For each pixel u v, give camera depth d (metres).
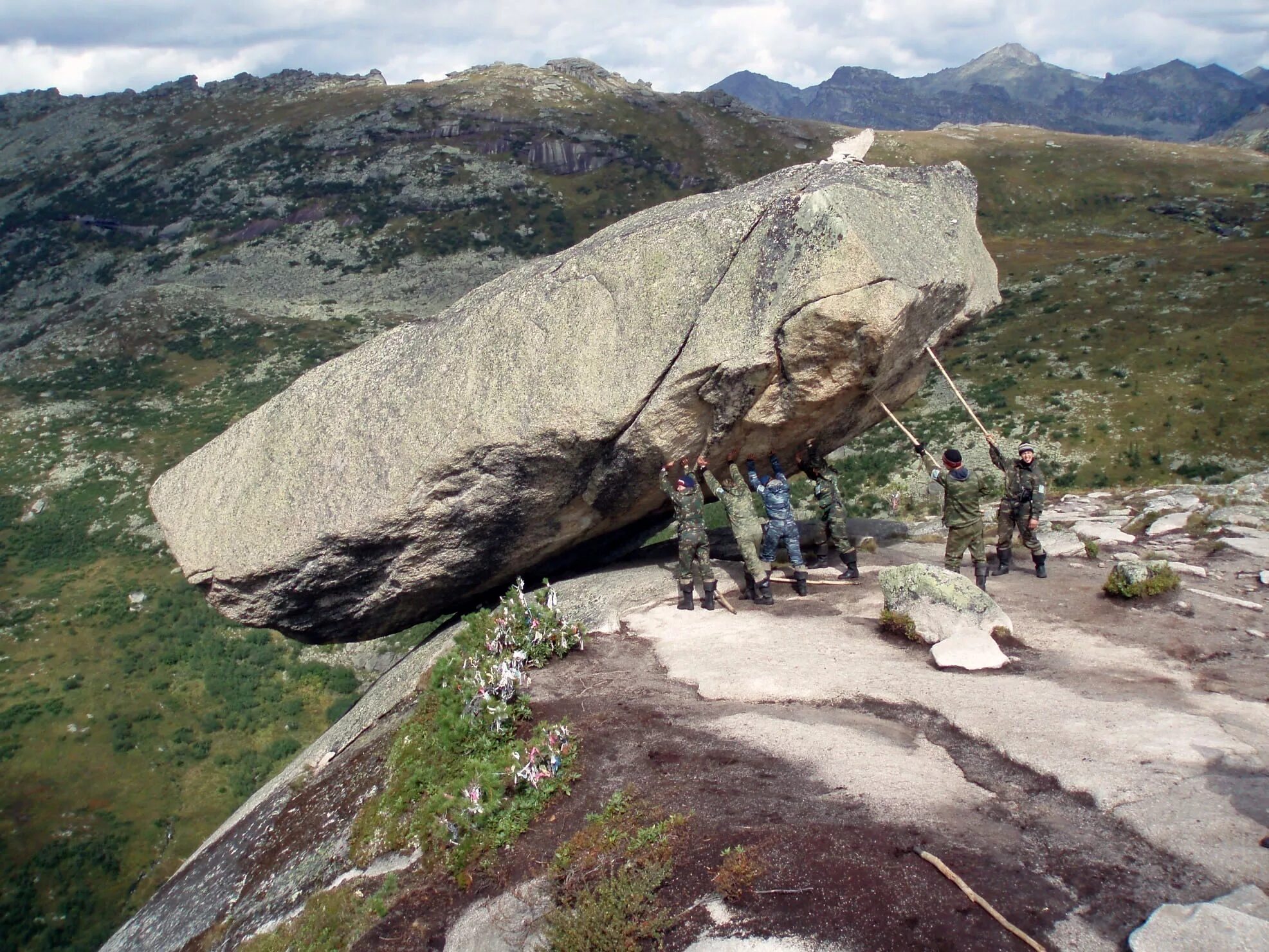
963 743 7.66
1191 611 10.38
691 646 10.31
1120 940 5.16
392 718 11.27
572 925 5.99
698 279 10.77
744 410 10.98
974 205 12.84
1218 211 89.25
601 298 11.02
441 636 13.34
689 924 5.85
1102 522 14.95
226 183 111.19
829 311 10.09
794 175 12.33
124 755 32.50
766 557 11.78
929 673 9.05
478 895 6.88
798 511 36.69
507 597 11.24
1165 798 6.38
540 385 11.02
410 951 6.61
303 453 12.12
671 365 10.77
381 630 13.60
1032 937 5.27
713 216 10.83
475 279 87.44
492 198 102.25
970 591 9.83
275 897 8.41
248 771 31.69
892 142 114.12
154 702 35.38
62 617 40.25
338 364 12.56
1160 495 16.30
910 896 5.70
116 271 98.94
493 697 8.90
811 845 6.30
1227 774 6.64
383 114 119.31
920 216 11.48
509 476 11.40
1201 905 5.14
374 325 75.06
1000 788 6.88
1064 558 12.81
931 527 15.20
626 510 12.53
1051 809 6.51
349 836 8.48
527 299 11.27
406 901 7.03
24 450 56.25
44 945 24.94
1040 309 59.56
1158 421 41.25
